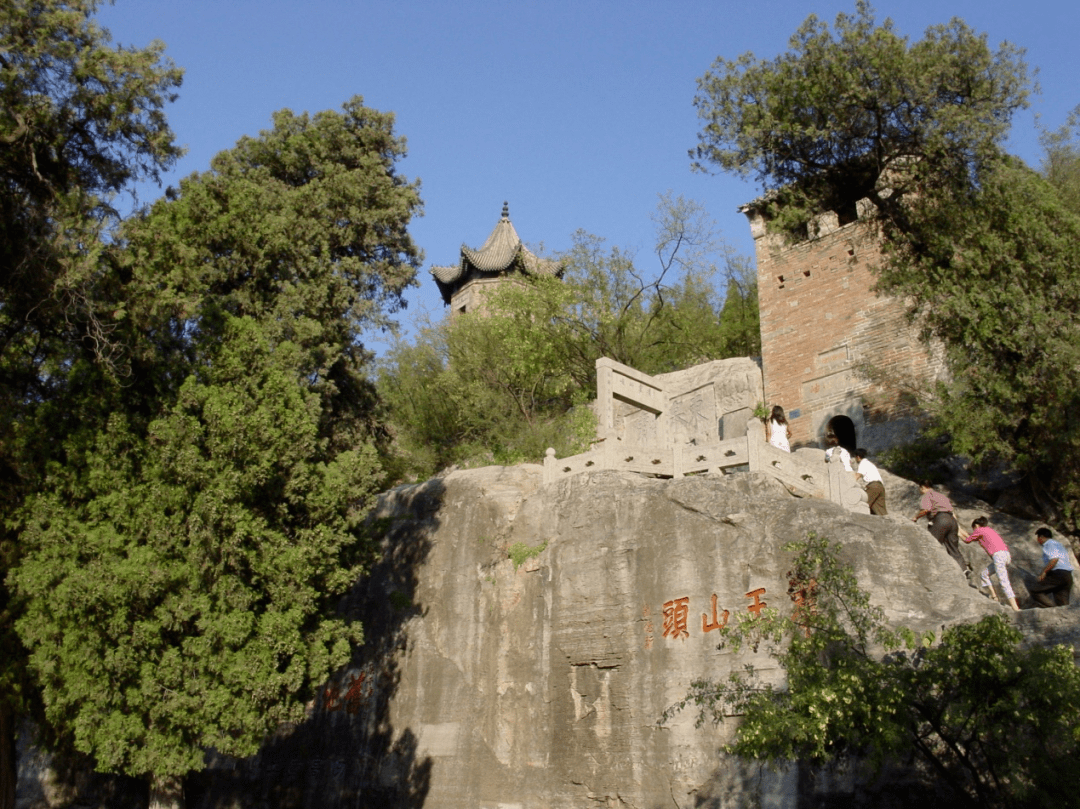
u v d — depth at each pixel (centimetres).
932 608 1409
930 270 1911
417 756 1998
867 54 1911
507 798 1823
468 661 2020
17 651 1552
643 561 1772
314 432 1642
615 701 1723
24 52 1518
